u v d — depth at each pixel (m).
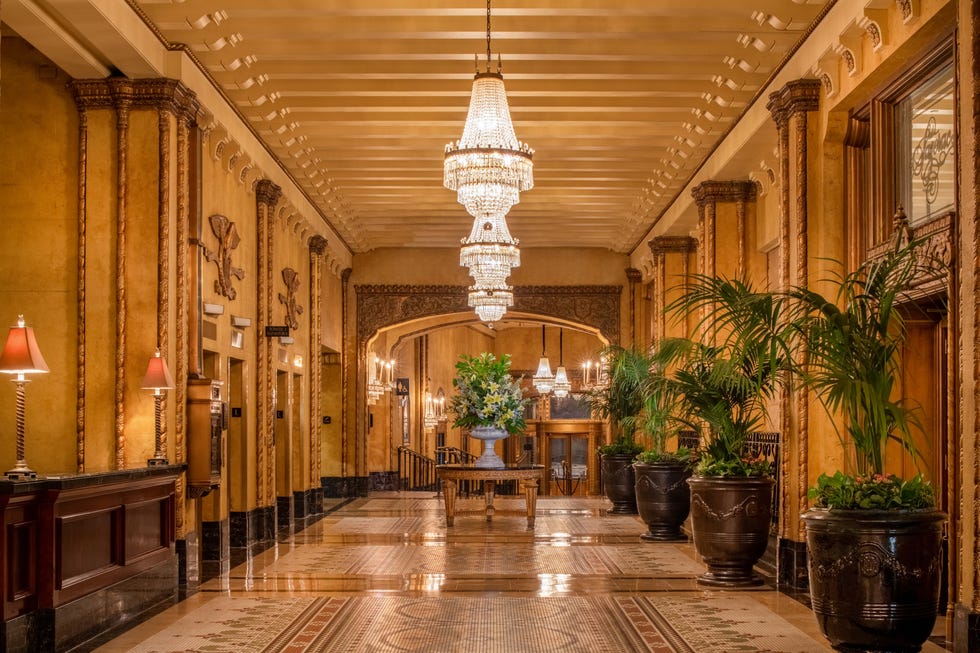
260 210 14.77
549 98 13.52
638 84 12.83
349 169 16.77
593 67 12.17
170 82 10.20
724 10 10.15
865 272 9.68
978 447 6.54
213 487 10.43
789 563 10.30
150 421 10.07
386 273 23.33
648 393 10.75
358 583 10.38
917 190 8.83
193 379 10.55
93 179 10.24
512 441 34.75
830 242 10.33
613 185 17.94
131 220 10.20
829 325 6.90
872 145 9.53
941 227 7.89
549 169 16.80
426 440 29.80
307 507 18.17
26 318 10.20
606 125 14.63
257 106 12.95
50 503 7.27
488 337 36.75
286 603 9.25
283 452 16.98
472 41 11.48
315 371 19.08
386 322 23.23
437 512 18.64
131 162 10.23
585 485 34.03
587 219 20.73
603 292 23.41
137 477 8.70
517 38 11.12
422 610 8.88
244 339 13.96
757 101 12.23
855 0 8.88
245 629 8.12
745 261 14.97
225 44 10.82
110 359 10.14
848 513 6.59
